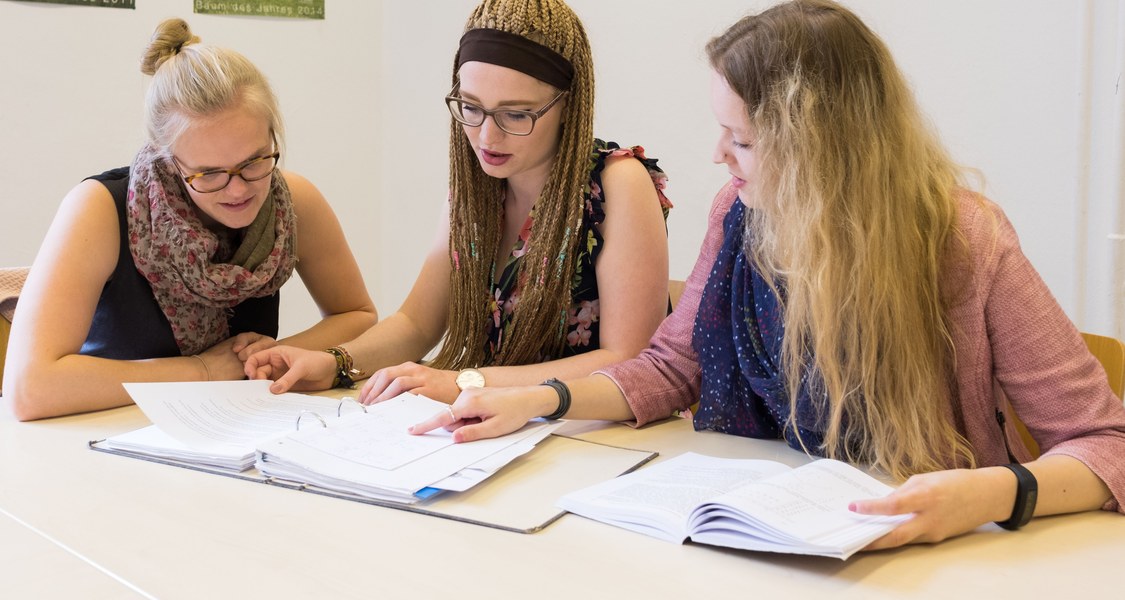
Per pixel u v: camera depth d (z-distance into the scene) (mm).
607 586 864
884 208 1127
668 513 995
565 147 1618
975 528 998
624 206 1621
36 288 1495
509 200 1759
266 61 3250
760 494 963
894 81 1157
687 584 869
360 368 1698
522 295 1681
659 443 1327
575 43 1573
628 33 2949
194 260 1574
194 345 1692
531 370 1552
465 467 1140
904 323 1140
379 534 987
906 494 932
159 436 1281
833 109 1124
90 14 2865
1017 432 1362
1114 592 851
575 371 1548
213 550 945
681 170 2881
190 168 1471
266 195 1583
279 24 3262
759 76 1141
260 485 1141
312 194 1878
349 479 1092
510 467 1195
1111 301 2137
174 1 3020
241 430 1304
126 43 2949
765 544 897
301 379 1610
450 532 992
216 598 842
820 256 1140
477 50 1523
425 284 1854
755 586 864
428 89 3439
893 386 1161
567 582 873
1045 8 2188
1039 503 990
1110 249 2125
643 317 1623
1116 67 2074
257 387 1531
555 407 1331
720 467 1148
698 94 2793
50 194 2871
